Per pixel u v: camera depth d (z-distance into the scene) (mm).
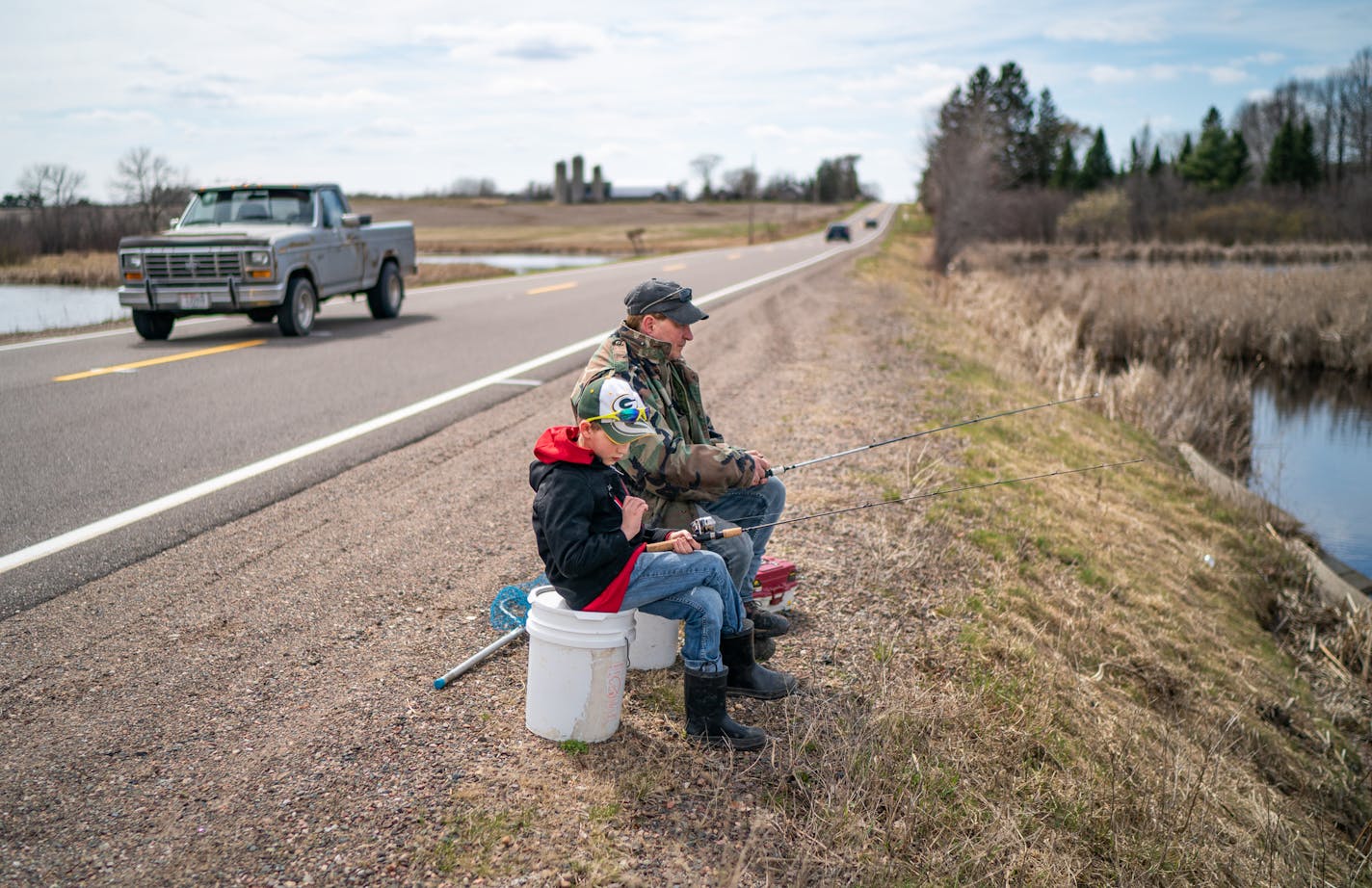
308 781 3201
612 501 3457
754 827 3084
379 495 6207
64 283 31500
